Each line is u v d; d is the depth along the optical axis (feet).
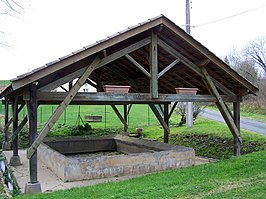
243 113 73.36
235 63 96.63
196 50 22.57
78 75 19.17
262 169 19.76
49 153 25.79
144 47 24.00
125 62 29.30
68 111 73.92
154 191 15.34
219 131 39.96
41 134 17.40
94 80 38.73
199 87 29.60
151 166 23.41
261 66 86.07
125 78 33.14
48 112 69.21
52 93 18.57
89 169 21.33
